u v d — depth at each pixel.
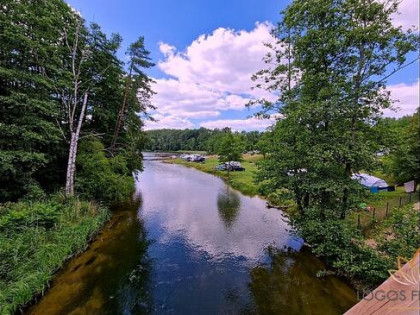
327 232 7.55
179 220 12.85
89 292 6.62
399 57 7.04
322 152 7.57
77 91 13.52
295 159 8.66
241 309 6.10
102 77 14.09
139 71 16.20
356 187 7.58
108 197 13.36
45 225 8.53
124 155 15.54
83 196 12.34
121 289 6.83
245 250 9.34
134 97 16.44
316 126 8.41
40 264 6.77
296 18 8.46
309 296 6.47
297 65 9.00
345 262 6.73
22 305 5.68
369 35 7.15
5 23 9.14
